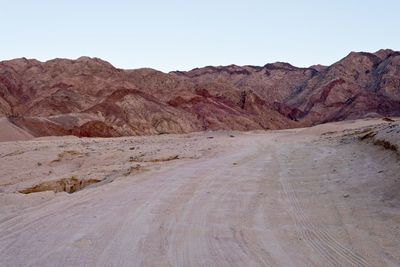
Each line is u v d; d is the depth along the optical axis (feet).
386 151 52.90
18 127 226.58
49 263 22.61
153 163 67.92
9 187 51.88
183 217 32.27
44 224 30.42
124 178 51.72
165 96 473.67
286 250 24.41
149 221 31.12
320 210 32.86
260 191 42.04
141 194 41.50
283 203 36.22
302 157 70.74
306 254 23.66
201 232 28.22
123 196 40.52
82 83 440.86
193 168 60.70
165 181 49.24
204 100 490.49
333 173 48.44
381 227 27.04
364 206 32.19
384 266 21.45
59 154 91.35
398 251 23.09
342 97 634.02
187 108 460.14
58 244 25.77
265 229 28.73
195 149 96.12
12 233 28.22
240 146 107.76
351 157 59.57
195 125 414.00
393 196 33.04
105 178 55.21
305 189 41.63
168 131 375.45
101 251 24.52
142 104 396.78
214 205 36.27
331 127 183.21
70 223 30.66
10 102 400.88
